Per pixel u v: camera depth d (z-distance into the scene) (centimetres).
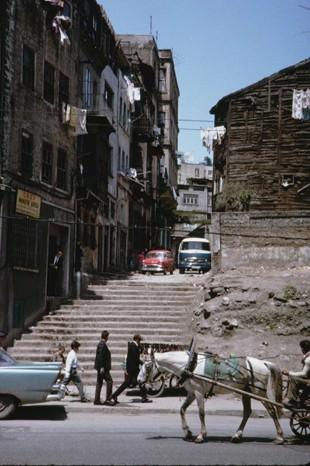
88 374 2100
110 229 4072
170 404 1769
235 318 2267
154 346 2180
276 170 3550
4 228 2256
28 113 2461
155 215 6203
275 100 3591
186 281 3102
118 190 4375
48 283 2702
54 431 1334
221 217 3072
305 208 3500
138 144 5222
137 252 5191
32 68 2517
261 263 2995
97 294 2806
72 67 2916
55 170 2720
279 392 1281
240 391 1245
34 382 1491
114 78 4172
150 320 2486
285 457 1103
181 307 2611
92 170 3384
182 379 1291
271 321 2239
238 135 3628
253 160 3591
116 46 4106
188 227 7819
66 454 1089
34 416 1572
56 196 2723
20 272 2375
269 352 2134
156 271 4166
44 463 1019
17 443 1184
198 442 1221
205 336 2269
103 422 1498
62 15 2770
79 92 3177
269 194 3547
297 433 1285
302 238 2981
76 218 2972
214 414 1706
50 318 2520
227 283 2425
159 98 7156
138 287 2861
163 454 1103
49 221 2514
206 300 2434
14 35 2344
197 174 10456
